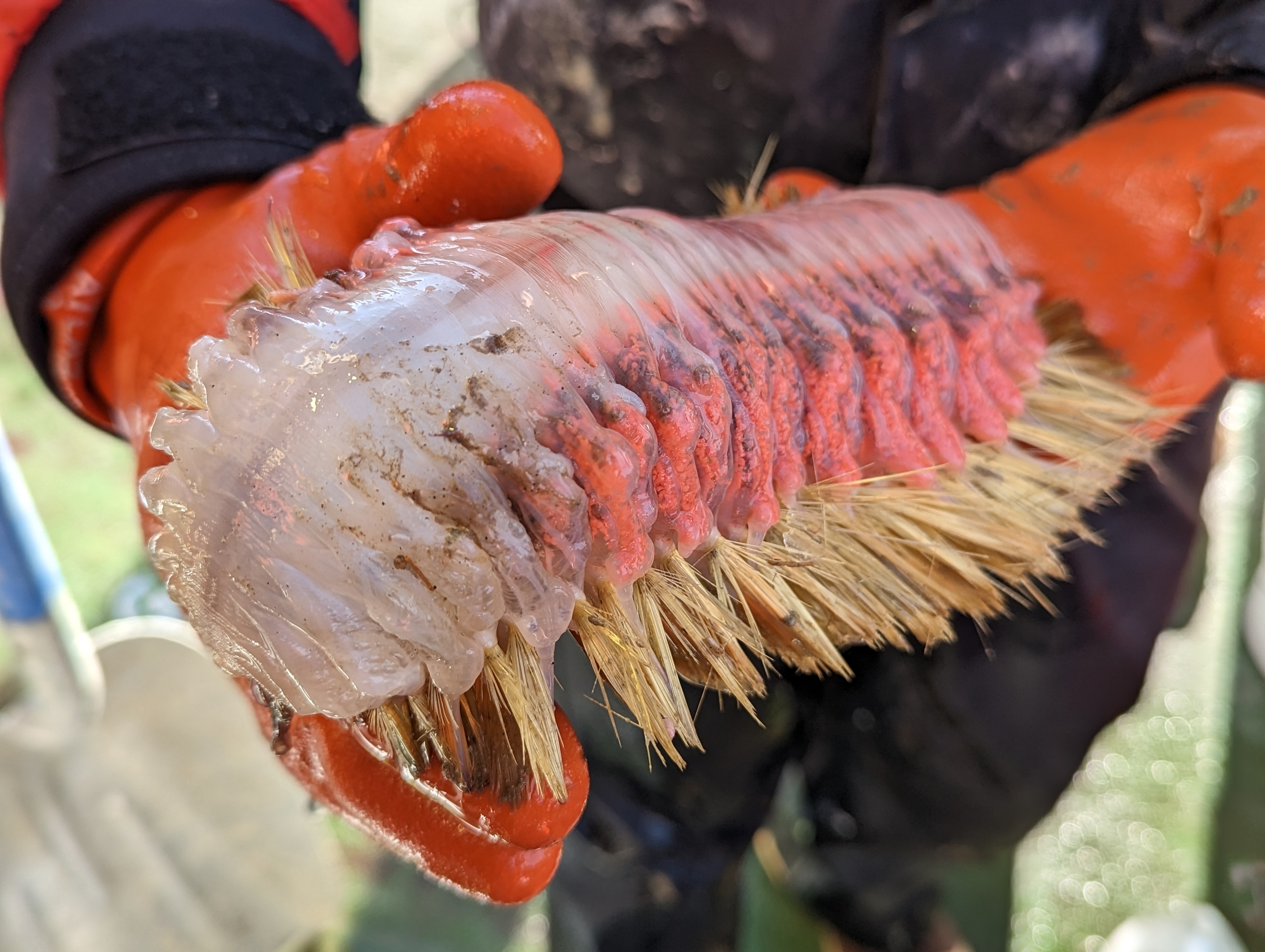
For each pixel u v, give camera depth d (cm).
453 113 24
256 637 19
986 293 29
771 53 38
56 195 26
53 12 27
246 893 57
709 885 50
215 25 28
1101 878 67
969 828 52
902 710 47
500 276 20
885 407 26
